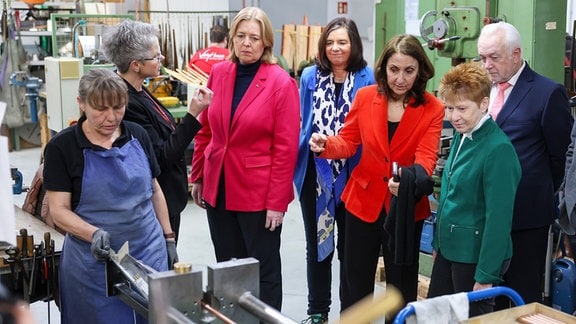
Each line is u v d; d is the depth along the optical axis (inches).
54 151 88.4
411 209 103.2
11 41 296.0
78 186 89.0
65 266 91.8
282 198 117.6
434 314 72.3
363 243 114.1
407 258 104.5
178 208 110.7
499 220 93.2
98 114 85.9
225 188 119.4
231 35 117.9
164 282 57.7
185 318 57.4
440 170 126.7
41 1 290.7
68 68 194.2
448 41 141.6
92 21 260.1
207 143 126.5
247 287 61.5
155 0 300.0
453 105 94.7
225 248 123.3
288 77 118.0
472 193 95.7
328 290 135.3
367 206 112.4
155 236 95.6
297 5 355.6
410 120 108.5
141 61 104.2
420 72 107.9
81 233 86.7
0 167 61.9
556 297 129.1
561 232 129.6
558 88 106.1
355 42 128.3
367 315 48.2
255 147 117.1
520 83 108.0
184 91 226.8
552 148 106.4
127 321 92.1
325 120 128.6
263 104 115.4
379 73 109.7
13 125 304.0
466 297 74.7
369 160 111.6
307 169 130.0
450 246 98.8
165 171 107.7
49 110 205.6
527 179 105.3
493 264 93.7
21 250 93.7
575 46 150.6
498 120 107.9
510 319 72.3
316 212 130.3
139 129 96.4
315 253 133.0
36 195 116.8
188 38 303.4
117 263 76.4
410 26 178.7
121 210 90.3
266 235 119.6
